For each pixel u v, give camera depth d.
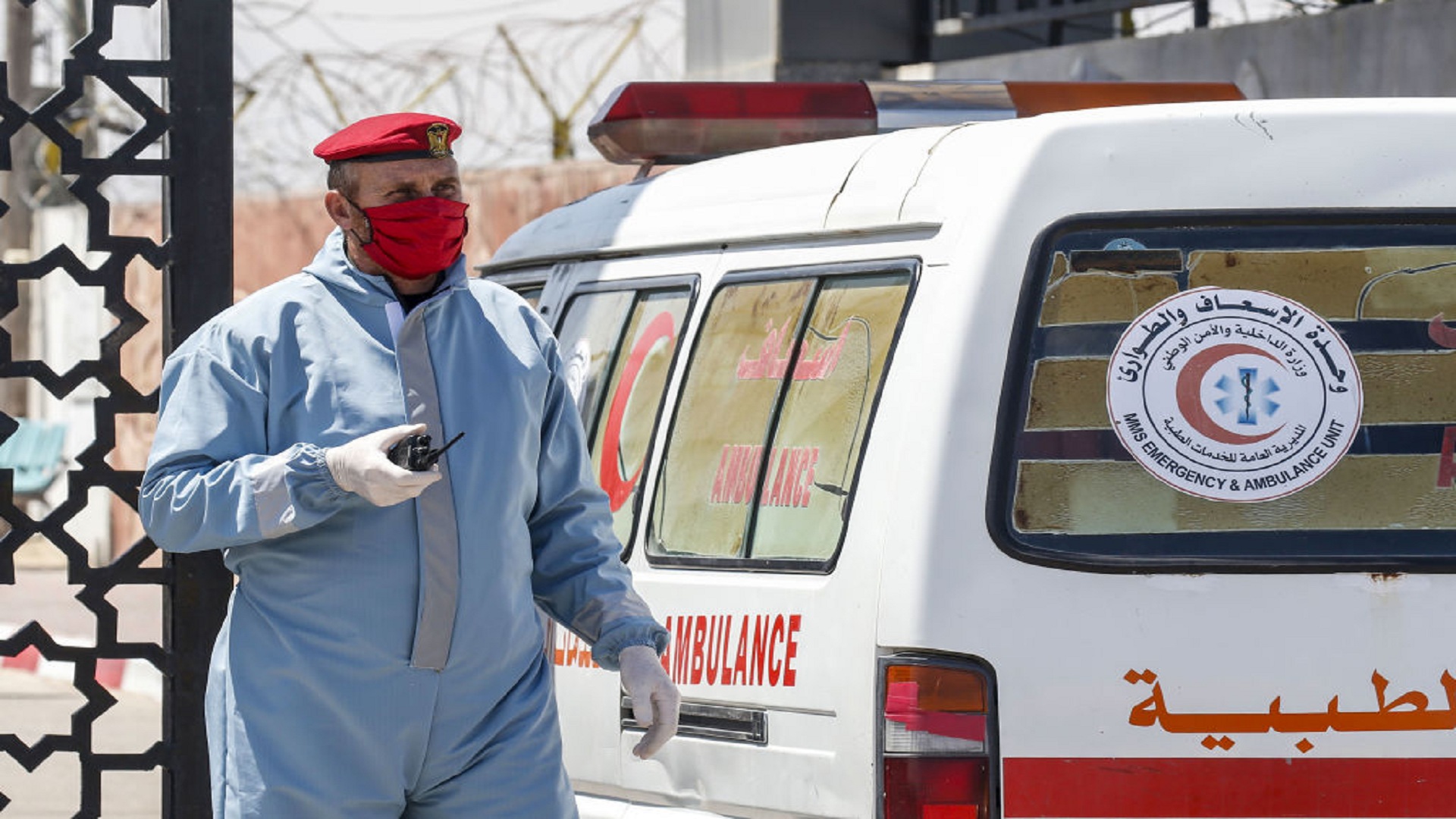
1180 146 14.10
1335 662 13.62
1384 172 14.15
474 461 12.69
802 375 15.80
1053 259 13.94
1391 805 13.62
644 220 18.94
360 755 12.48
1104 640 13.52
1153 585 13.59
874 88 20.97
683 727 16.31
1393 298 14.04
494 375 12.92
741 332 16.81
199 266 15.70
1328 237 14.04
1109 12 38.06
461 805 12.84
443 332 12.90
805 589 14.94
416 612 12.48
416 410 12.63
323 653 12.44
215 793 12.75
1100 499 13.72
